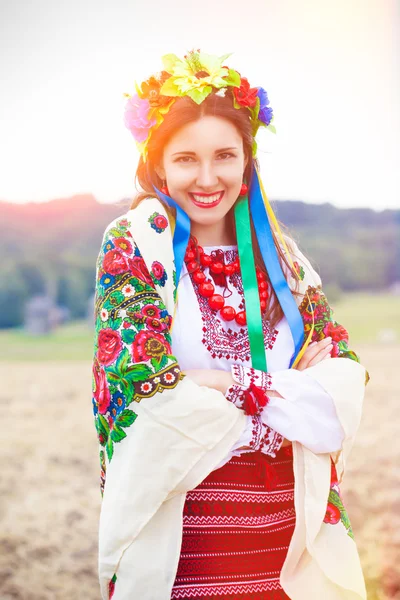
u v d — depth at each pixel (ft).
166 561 5.15
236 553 5.41
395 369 26.84
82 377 26.53
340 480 5.92
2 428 19.33
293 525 5.71
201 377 5.50
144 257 5.67
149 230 5.74
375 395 22.67
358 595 5.57
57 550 12.78
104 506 5.26
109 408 5.35
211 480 5.44
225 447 5.31
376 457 16.99
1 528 13.43
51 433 19.03
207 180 5.59
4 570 11.87
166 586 5.13
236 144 5.69
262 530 5.52
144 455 5.16
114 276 5.63
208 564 5.35
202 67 5.77
